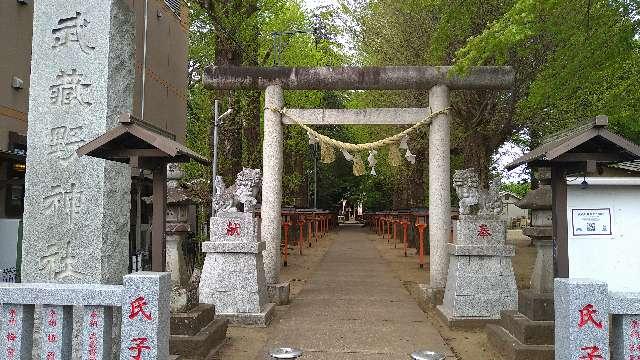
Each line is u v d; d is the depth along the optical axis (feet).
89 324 13.80
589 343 13.79
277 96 36.11
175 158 19.19
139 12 55.52
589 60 28.71
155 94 59.98
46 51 22.71
